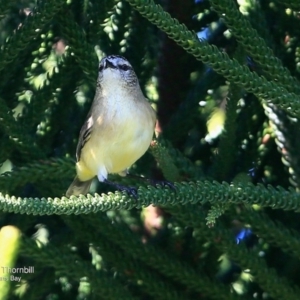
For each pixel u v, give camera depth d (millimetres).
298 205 7973
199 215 9328
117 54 11477
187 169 9688
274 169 11008
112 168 10430
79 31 9961
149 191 7684
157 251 9742
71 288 10812
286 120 10148
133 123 10008
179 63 11961
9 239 8727
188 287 9836
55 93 10898
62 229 10812
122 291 9352
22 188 11188
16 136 9820
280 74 8312
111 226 9703
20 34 9250
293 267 10211
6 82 10484
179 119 11125
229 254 9289
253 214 9352
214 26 11875
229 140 10133
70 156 11047
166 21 7402
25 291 10047
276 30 10914
